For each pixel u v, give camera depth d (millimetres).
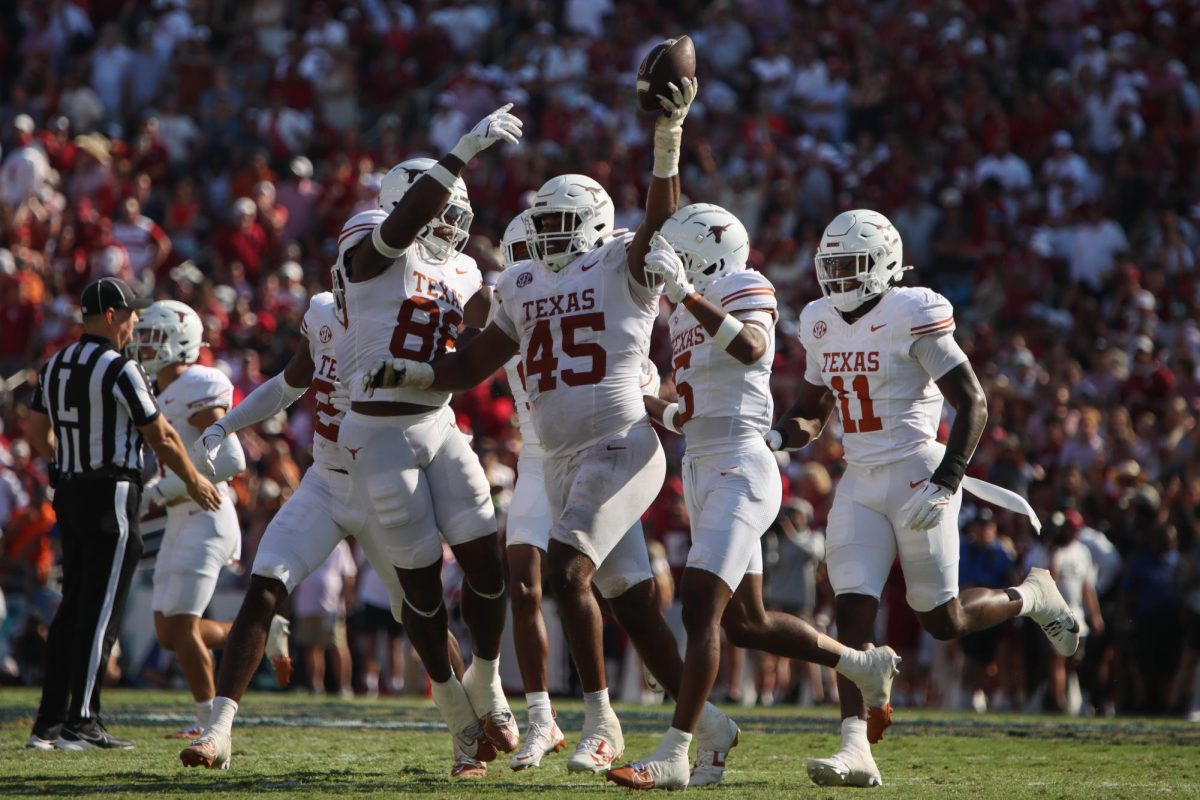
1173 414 41938
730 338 17047
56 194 56031
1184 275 50688
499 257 47188
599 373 17438
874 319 18562
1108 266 51906
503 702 19000
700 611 16875
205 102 61188
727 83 61812
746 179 54406
